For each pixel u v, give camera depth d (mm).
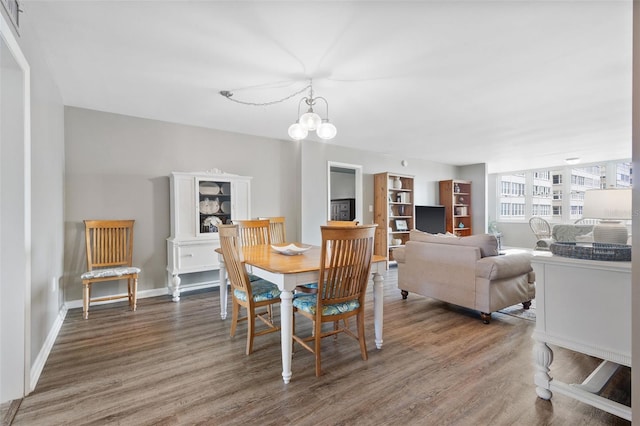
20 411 1702
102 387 1932
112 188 3762
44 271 2373
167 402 1780
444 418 1645
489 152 6285
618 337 1558
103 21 2004
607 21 1983
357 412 1691
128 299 3781
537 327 1846
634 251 1121
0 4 1521
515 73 2715
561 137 4973
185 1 1808
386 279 5102
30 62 2014
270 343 2590
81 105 3514
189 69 2656
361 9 1878
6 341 1809
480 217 7684
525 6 1839
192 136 4328
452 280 3352
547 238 6797
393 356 2354
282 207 5184
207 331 2834
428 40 2211
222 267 3133
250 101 3408
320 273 2047
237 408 1726
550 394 1805
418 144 5598
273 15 1939
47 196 2512
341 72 2701
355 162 6008
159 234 4078
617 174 7172
